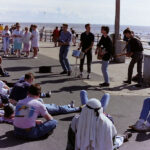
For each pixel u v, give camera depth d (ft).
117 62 55.47
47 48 77.46
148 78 37.45
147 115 21.38
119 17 55.26
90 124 13.02
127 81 36.83
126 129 21.40
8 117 21.42
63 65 40.98
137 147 18.44
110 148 13.19
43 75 39.73
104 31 33.76
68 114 23.93
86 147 12.96
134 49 35.29
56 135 19.66
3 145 17.71
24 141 18.42
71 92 31.24
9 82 32.09
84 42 37.96
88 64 38.45
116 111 25.54
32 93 18.52
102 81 37.55
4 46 57.16
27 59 54.65
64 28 39.65
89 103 13.12
